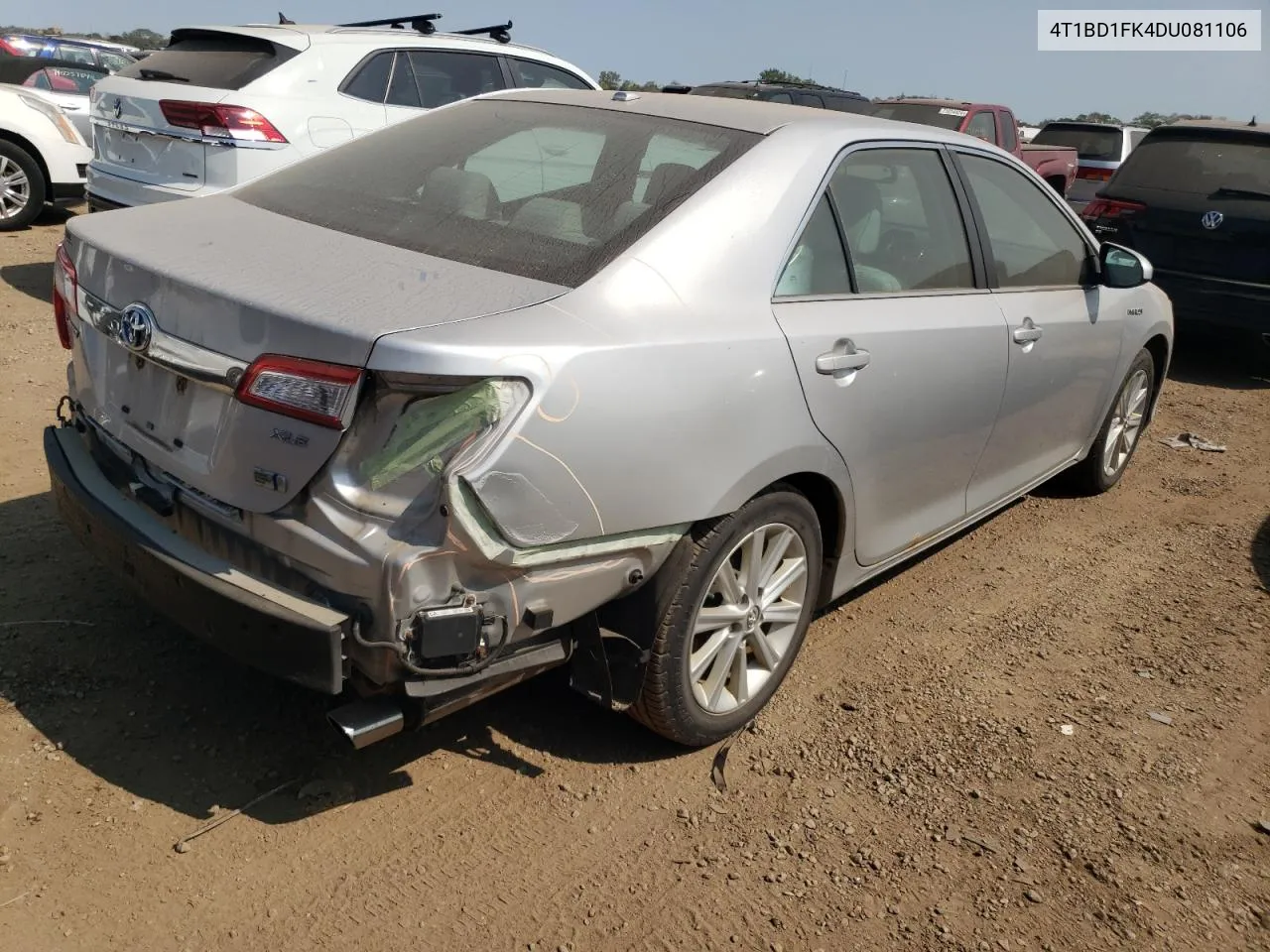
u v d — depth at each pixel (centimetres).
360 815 272
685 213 280
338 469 227
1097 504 543
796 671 358
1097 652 388
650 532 262
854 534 338
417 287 248
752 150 306
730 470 273
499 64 809
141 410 267
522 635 247
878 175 343
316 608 229
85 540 278
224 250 270
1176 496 562
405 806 277
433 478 222
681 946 241
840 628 391
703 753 310
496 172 314
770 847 275
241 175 655
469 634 232
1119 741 332
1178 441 657
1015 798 300
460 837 268
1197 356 895
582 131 328
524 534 232
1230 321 778
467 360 219
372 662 229
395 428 222
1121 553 480
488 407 220
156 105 666
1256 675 378
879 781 304
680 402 255
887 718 334
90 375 287
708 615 294
